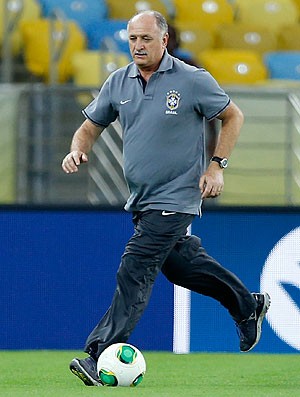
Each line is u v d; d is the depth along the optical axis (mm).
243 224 28562
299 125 35312
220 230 28484
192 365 25891
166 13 47125
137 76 19719
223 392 19203
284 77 43875
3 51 39781
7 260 28719
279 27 48656
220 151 19781
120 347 19969
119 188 34688
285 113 35312
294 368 25391
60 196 34500
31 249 28672
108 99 20234
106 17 45531
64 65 40688
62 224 28625
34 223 28625
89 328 28859
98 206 28562
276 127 35281
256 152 35219
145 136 19625
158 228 19625
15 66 40781
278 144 35281
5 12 39844
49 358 27266
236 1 48812
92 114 20547
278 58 44156
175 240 19906
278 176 35250
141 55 19281
